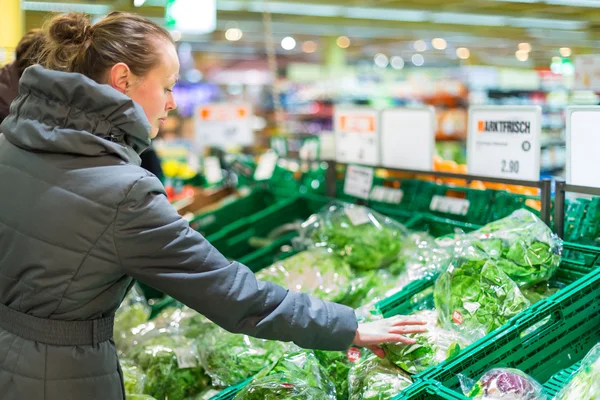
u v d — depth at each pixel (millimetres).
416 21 9516
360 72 16281
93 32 1435
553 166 6723
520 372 1552
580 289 1767
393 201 3111
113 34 1404
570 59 8969
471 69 12758
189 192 4629
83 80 1326
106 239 1320
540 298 2008
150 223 1325
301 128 12203
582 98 3729
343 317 1488
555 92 8562
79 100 1346
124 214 1317
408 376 1734
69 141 1338
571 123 2123
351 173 3291
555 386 1667
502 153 2430
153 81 1451
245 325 1404
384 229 2613
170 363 2232
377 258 2531
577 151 2115
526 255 2002
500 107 2416
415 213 2941
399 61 16047
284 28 10844
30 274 1353
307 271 2508
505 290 1854
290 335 1435
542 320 1777
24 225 1355
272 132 10289
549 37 9500
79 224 1315
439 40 12078
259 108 12578
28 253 1349
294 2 8062
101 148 1352
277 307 1420
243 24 10320
